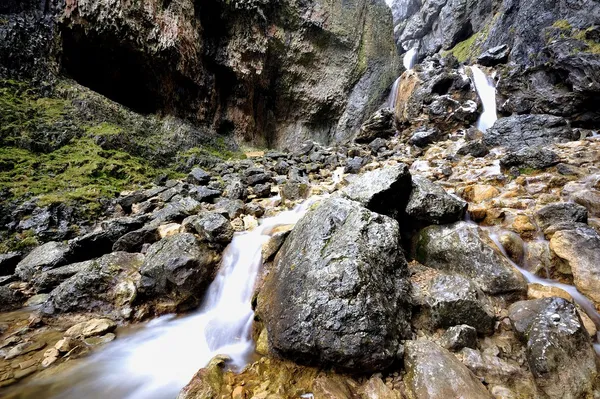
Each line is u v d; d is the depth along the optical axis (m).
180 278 3.94
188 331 3.64
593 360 2.23
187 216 5.64
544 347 2.29
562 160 5.92
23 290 4.37
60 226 5.69
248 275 4.17
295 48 13.89
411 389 2.23
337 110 15.49
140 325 3.76
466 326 2.65
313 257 3.06
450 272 3.50
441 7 26.80
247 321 3.55
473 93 12.09
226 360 2.95
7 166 6.32
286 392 2.41
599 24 10.12
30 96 7.80
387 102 15.95
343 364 2.43
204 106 11.81
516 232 3.95
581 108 9.17
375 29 16.52
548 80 10.43
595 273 3.06
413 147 10.23
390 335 2.51
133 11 9.08
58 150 7.32
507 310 2.98
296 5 13.55
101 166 7.30
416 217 4.02
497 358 2.47
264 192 7.40
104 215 6.27
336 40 14.99
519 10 14.43
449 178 6.71
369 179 4.21
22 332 3.51
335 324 2.47
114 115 9.06
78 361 3.07
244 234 5.00
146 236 5.02
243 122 12.99
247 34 12.04
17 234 5.36
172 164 9.38
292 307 2.76
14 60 7.85
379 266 2.96
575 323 2.38
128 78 10.09
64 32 8.71
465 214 4.25
